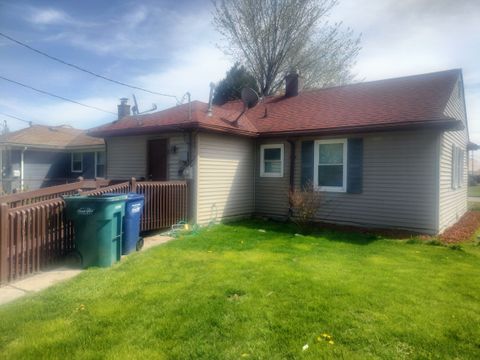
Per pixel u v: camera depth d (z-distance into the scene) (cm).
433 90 995
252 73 2497
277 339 299
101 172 1902
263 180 1150
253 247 671
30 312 348
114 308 360
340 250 654
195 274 484
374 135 924
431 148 838
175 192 886
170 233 814
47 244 524
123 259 575
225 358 269
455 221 1108
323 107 1154
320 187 1017
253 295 402
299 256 598
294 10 2244
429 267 534
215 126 944
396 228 891
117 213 554
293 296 399
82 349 279
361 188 948
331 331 314
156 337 301
